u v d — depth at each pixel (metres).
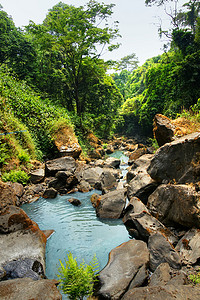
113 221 5.39
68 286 2.64
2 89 10.34
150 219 4.49
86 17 17.39
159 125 7.57
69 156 10.68
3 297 2.38
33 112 11.96
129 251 3.59
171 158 5.30
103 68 22.30
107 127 25.75
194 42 23.45
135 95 54.31
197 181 4.50
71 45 18.20
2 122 8.58
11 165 7.87
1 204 4.40
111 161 12.92
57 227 5.12
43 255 3.66
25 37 20.20
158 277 2.86
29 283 2.66
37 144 11.18
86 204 6.68
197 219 3.71
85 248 4.19
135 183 6.58
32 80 19.36
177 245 3.69
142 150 13.17
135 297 2.36
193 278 2.77
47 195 7.27
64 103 21.80
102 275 3.04
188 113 8.62
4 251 3.41
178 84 21.19
